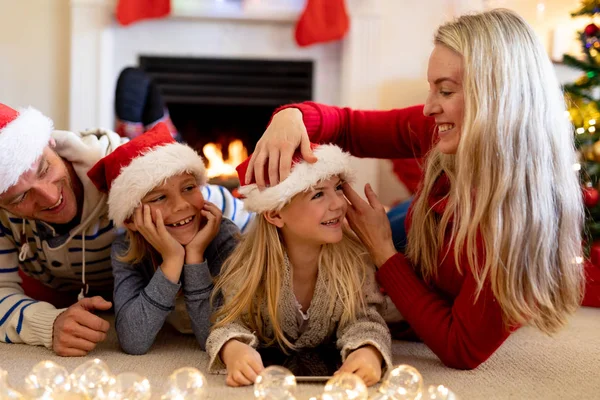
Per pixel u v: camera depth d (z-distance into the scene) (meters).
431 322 1.24
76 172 1.46
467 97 1.16
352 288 1.28
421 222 1.32
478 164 1.16
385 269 1.30
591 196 2.02
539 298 1.17
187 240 1.36
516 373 1.25
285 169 1.22
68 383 1.02
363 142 1.58
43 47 3.32
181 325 1.51
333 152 1.25
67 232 1.50
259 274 1.27
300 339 1.32
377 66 3.34
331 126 1.52
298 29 3.28
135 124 2.83
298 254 1.28
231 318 1.26
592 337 1.54
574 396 1.14
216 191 1.71
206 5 3.31
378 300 1.32
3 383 0.99
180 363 1.29
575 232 1.23
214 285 1.35
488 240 1.15
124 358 1.32
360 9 3.31
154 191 1.32
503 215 1.15
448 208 1.24
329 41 3.30
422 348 1.44
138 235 1.39
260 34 3.40
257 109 3.61
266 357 1.28
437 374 1.24
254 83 3.44
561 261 1.21
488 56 1.16
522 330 1.58
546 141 1.17
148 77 2.92
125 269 1.40
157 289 1.32
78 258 1.55
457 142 1.21
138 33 3.35
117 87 2.84
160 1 3.22
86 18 3.26
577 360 1.35
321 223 1.23
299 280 1.30
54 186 1.36
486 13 1.23
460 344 1.22
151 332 1.33
